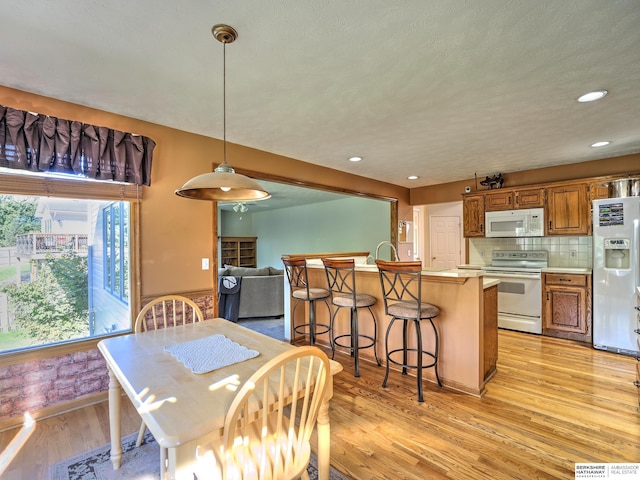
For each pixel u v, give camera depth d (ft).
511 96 7.48
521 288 14.06
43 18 4.76
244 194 6.22
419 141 10.82
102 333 8.45
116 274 8.70
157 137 9.13
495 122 9.11
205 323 7.35
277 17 4.79
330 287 11.00
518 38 5.31
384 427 7.02
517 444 6.38
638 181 11.36
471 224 16.42
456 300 8.80
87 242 8.29
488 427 6.97
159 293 9.18
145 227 8.90
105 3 4.46
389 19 4.85
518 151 12.07
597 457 5.96
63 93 7.25
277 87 7.02
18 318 7.42
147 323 8.98
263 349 5.55
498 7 4.58
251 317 16.98
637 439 6.47
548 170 14.55
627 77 6.61
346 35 5.24
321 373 4.14
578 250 14.28
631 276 11.10
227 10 4.63
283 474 3.86
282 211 29.63
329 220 25.23
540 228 14.11
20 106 7.08
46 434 6.81
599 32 5.14
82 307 8.22
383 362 10.54
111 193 8.29
